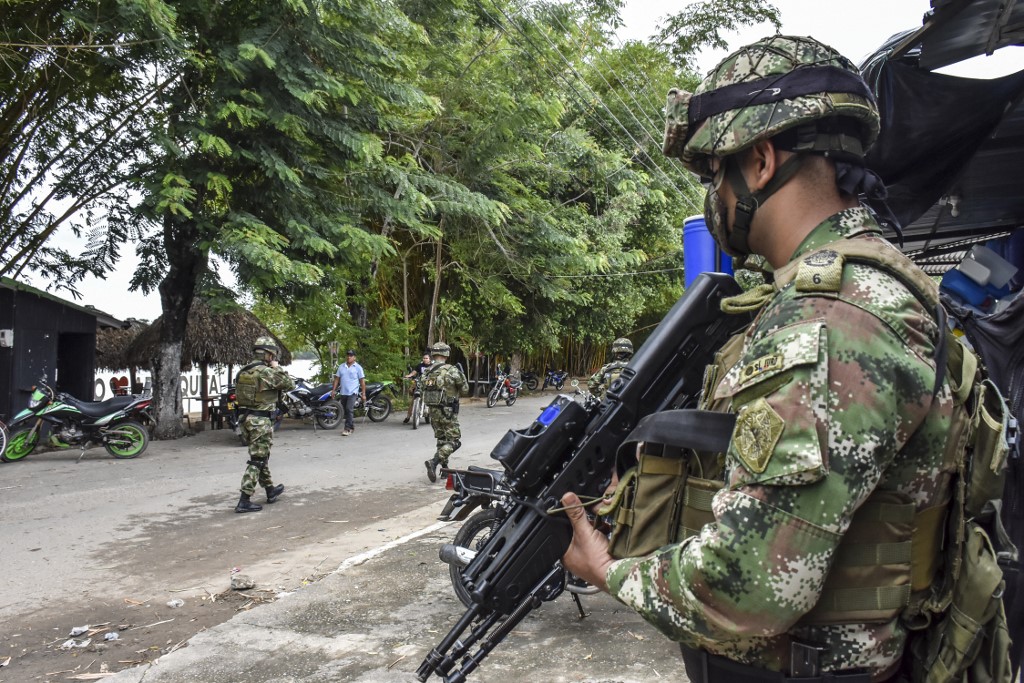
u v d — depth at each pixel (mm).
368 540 6152
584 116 21875
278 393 7605
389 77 13727
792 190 1138
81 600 4793
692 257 3877
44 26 10469
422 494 8148
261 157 11422
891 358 969
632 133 24219
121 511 7383
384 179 14531
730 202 1222
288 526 6719
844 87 1108
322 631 4055
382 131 14414
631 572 1127
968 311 2582
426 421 15742
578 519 1306
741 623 962
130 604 4699
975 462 1167
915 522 1070
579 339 23984
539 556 1646
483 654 1716
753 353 1046
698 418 1167
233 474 9500
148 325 17109
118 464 10375
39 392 10922
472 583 1692
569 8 20375
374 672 3516
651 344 1638
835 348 968
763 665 1098
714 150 1166
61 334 14578
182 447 12156
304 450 11672
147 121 12023
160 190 11016
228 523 6863
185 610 4562
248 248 10984
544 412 1690
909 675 1164
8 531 6598
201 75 11820
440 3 15836
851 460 934
